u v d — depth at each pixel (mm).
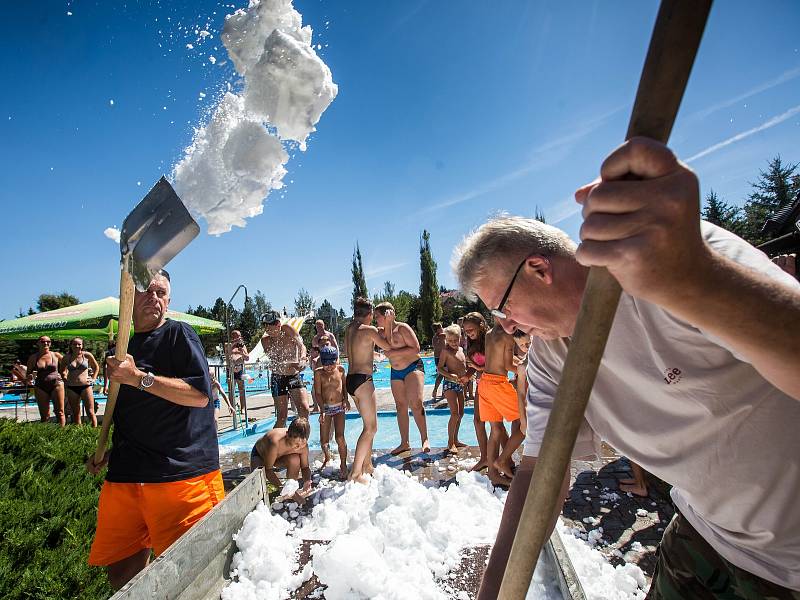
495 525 2350
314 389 5566
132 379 2205
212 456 2516
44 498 3746
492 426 4965
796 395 620
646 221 501
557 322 1380
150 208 1479
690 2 512
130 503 2387
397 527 2213
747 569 1247
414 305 43906
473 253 1441
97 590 2834
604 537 3641
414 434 9289
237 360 9828
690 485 1222
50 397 9414
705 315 561
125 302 1916
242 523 2105
